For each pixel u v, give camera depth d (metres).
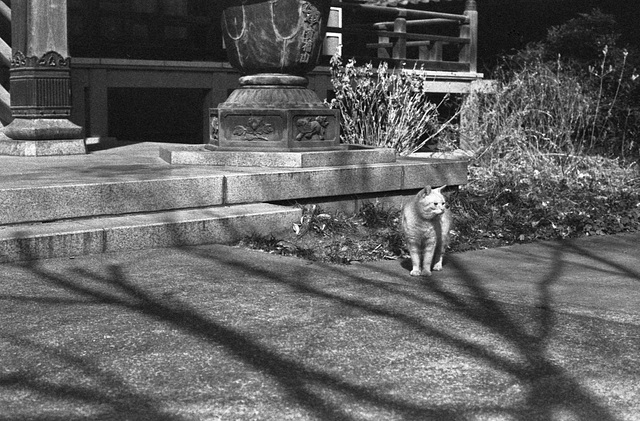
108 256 6.68
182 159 8.17
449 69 12.67
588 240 7.89
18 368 4.80
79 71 10.68
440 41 12.61
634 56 12.55
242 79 8.32
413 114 10.35
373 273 6.57
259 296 5.98
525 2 14.91
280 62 8.20
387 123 10.09
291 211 7.45
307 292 6.08
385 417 4.19
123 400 4.35
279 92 8.21
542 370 4.93
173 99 13.29
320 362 4.98
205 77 11.52
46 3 8.92
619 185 10.03
